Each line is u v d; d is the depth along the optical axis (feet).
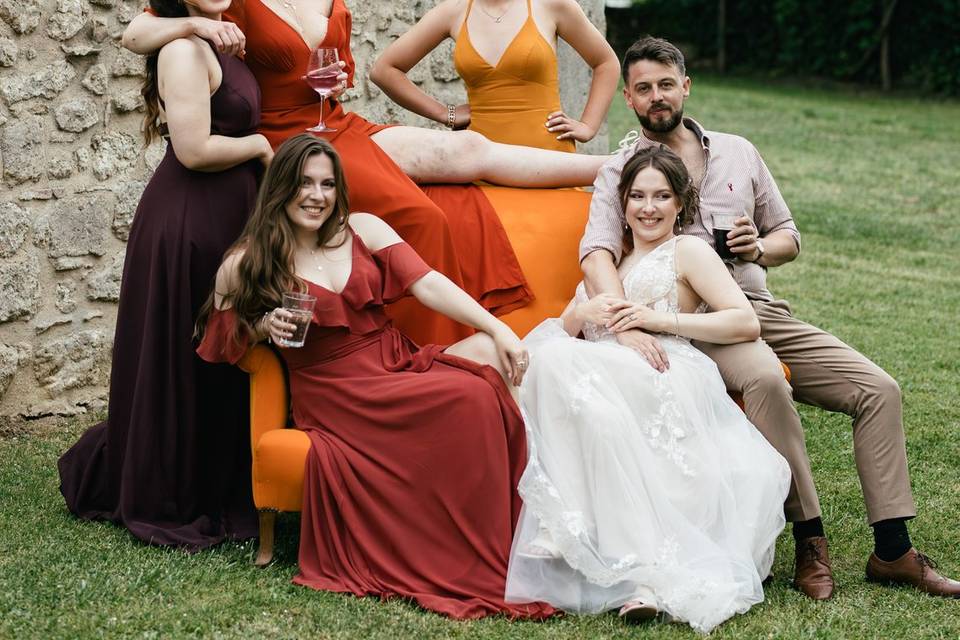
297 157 14.26
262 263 14.16
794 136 53.88
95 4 18.75
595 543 13.26
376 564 13.58
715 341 14.58
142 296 15.51
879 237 36.60
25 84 17.92
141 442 15.19
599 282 15.40
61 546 14.44
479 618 12.94
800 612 13.48
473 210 17.52
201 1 15.11
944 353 25.26
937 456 19.43
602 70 19.77
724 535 13.57
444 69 25.77
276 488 13.94
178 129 14.76
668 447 13.71
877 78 71.97
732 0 76.13
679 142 16.51
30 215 18.21
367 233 15.05
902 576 14.32
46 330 18.69
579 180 18.40
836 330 26.63
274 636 12.24
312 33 16.69
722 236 15.89
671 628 12.86
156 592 13.12
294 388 14.64
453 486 13.64
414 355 14.74
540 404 13.76
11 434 18.37
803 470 14.33
